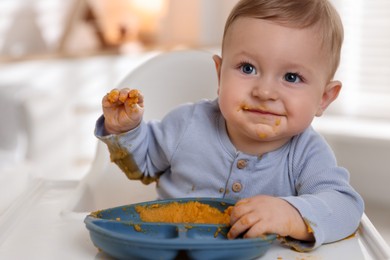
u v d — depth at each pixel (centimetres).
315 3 83
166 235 71
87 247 74
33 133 234
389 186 236
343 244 76
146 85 121
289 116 81
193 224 72
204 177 93
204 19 325
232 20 85
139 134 92
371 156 236
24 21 322
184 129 95
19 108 232
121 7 325
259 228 69
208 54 124
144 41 334
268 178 89
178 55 123
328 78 87
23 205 90
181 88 122
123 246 65
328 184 83
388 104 262
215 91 122
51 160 247
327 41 83
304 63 80
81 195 98
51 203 94
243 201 73
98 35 324
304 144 89
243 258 66
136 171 97
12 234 79
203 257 64
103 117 88
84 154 286
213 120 94
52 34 334
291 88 81
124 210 79
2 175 119
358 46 262
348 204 79
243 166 90
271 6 81
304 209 73
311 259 71
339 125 250
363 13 260
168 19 337
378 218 223
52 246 74
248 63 82
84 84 286
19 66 270
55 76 278
